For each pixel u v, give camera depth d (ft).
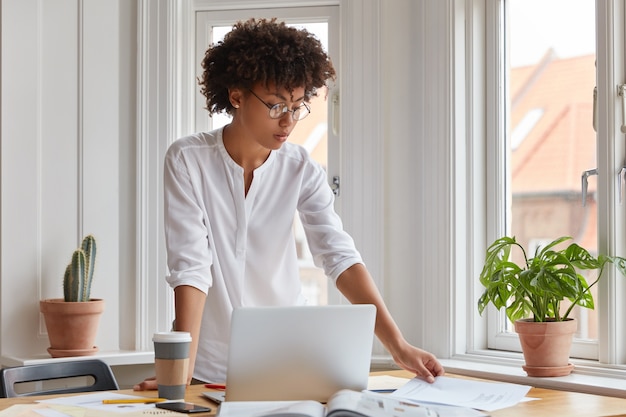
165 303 10.73
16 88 10.46
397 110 10.61
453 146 10.14
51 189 10.60
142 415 4.97
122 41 10.94
